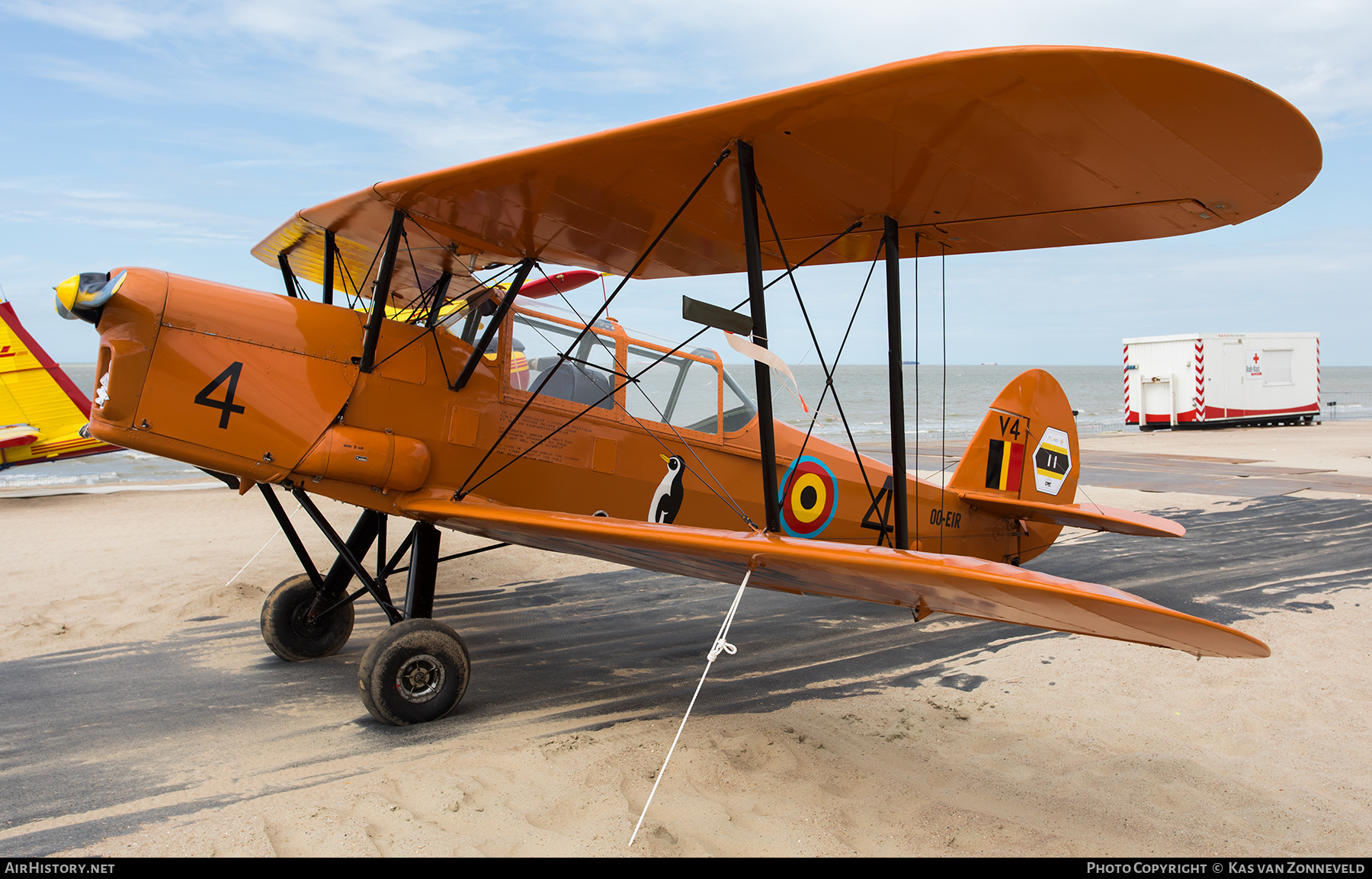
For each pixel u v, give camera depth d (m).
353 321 4.26
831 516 5.74
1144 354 25.73
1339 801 3.10
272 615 4.68
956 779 3.26
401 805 2.89
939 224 4.30
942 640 5.50
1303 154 2.96
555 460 4.57
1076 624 3.01
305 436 3.89
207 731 3.69
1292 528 9.81
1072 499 7.18
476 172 3.66
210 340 3.78
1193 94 2.65
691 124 3.19
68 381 12.94
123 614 5.71
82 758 3.38
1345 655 4.94
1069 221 4.04
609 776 3.13
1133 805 3.05
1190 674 4.63
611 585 7.24
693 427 5.10
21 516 10.20
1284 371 25.64
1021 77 2.68
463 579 7.25
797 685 4.53
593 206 4.06
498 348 4.48
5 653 4.88
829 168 3.60
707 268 5.30
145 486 13.96
